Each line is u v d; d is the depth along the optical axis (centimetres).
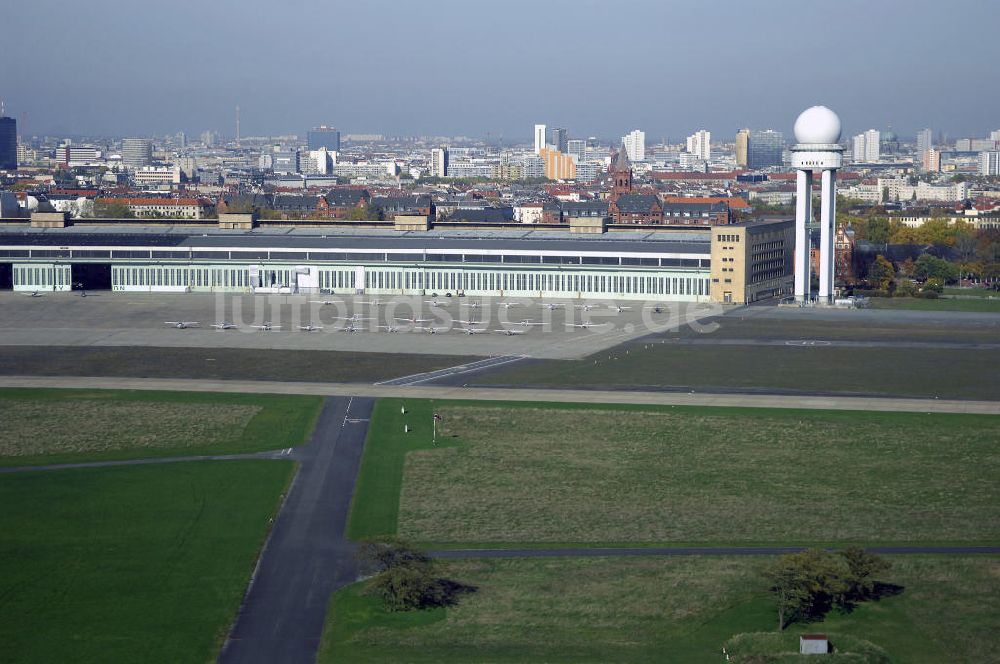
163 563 15300
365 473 19062
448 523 16788
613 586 14662
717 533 16375
